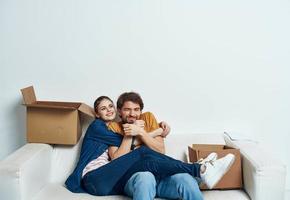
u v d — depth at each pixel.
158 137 2.19
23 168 1.77
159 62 2.39
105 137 2.16
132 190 1.83
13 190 1.75
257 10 2.36
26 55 2.39
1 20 2.36
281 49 2.38
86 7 2.35
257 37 2.38
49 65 2.40
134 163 1.94
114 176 1.93
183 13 2.36
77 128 2.19
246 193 1.96
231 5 2.36
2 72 2.41
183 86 2.42
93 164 2.08
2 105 2.44
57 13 2.35
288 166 2.48
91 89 2.42
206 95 2.43
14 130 2.46
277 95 2.42
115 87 2.42
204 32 2.37
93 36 2.37
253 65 2.40
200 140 2.30
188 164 1.86
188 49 2.38
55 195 1.92
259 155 1.95
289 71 2.40
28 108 2.15
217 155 1.99
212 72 2.41
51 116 2.15
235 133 2.39
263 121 2.45
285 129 2.45
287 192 2.43
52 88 2.42
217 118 2.45
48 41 2.38
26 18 2.36
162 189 1.88
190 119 2.45
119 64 2.39
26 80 2.41
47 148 2.14
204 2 2.35
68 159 2.23
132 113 2.18
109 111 2.25
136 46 2.38
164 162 1.89
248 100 2.43
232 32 2.37
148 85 2.41
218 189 2.01
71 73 2.40
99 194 1.93
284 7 2.35
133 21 2.36
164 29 2.37
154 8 2.35
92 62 2.39
